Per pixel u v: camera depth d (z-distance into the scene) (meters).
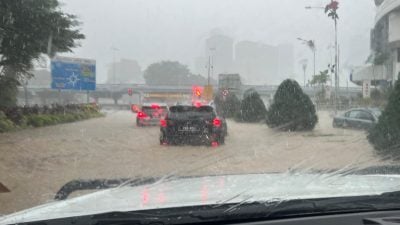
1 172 8.70
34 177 8.30
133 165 9.62
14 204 6.22
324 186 2.34
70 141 14.62
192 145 12.92
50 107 30.19
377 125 11.39
